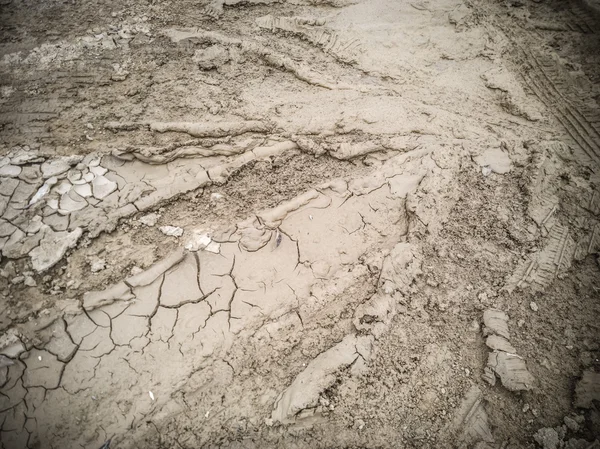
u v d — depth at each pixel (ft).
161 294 8.29
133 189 9.76
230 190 10.04
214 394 7.33
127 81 12.00
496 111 11.61
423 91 11.99
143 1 14.56
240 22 13.91
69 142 10.51
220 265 8.79
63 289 8.20
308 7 14.44
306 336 7.99
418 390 7.41
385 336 7.93
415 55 12.90
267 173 10.34
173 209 9.66
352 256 9.11
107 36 13.19
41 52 12.58
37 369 7.30
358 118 11.16
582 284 8.70
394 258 8.84
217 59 12.64
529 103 11.61
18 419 6.87
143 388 7.26
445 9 14.15
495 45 13.17
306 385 7.21
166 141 10.65
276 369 7.62
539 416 7.16
